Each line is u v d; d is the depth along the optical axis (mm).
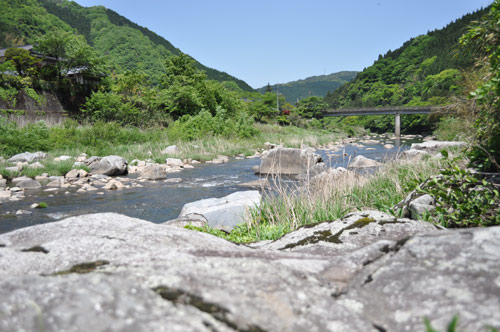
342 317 967
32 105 28734
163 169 15484
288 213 4816
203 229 5129
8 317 814
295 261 1316
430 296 991
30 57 30297
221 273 1109
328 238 2246
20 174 13609
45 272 1242
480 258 1083
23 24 114938
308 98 82562
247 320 905
